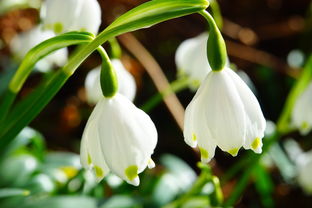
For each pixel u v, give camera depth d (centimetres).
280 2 62
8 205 32
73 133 51
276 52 61
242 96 24
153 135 24
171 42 57
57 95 52
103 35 24
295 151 49
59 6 28
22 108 27
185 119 24
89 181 35
